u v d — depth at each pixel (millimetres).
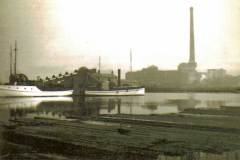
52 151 7363
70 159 6832
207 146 7375
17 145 7910
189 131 9094
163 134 8602
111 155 6938
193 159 6531
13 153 7328
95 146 7492
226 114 12414
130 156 6852
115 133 8742
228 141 7871
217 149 7148
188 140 7930
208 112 13031
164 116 12234
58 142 8016
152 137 8219
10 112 14070
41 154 7195
